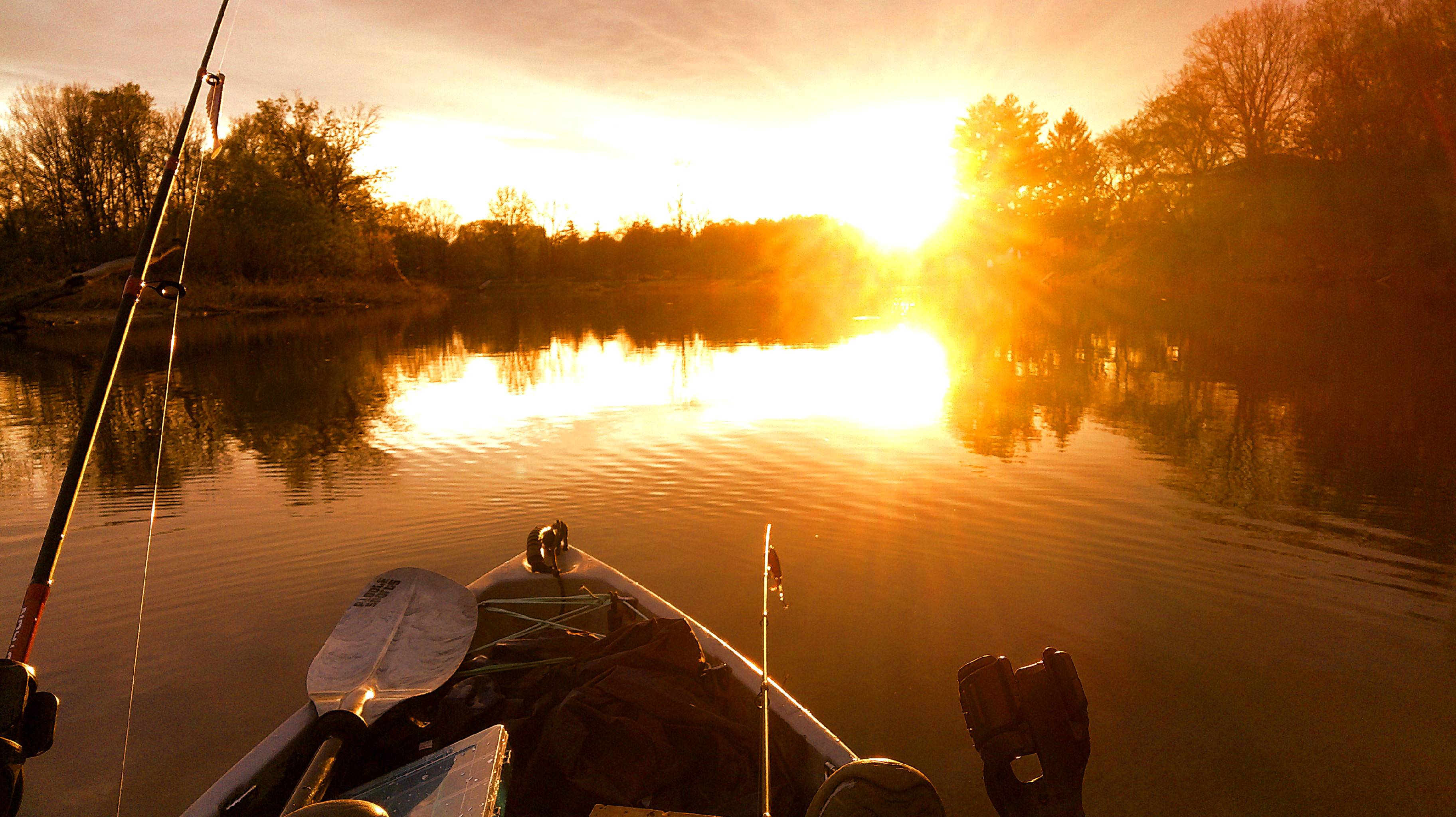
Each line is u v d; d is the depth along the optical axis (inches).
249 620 188.7
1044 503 258.8
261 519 259.3
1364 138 1104.8
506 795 96.0
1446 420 361.4
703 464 315.0
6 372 655.8
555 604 172.2
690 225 3107.8
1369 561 209.0
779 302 1610.5
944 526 240.7
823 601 192.4
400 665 135.2
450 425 407.5
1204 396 436.5
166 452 359.3
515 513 260.7
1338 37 1139.9
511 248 2992.1
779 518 251.1
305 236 1641.2
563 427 394.3
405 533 243.6
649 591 169.9
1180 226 1557.6
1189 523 238.8
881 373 550.3
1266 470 293.0
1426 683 152.9
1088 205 2212.1
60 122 1635.1
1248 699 149.6
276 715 150.3
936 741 139.1
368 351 784.3
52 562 84.2
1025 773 132.3
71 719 149.6
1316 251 1289.4
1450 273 1065.5
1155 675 158.4
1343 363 527.5
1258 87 1350.9
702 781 116.8
